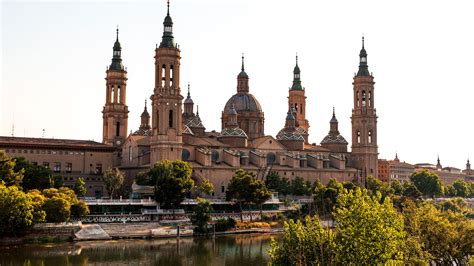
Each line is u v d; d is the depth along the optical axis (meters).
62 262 108.88
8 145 185.25
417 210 90.19
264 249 129.25
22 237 130.38
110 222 151.00
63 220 135.12
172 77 191.38
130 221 153.88
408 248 71.88
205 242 139.88
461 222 85.81
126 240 140.12
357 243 59.31
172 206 161.12
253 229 163.50
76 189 166.50
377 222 59.78
